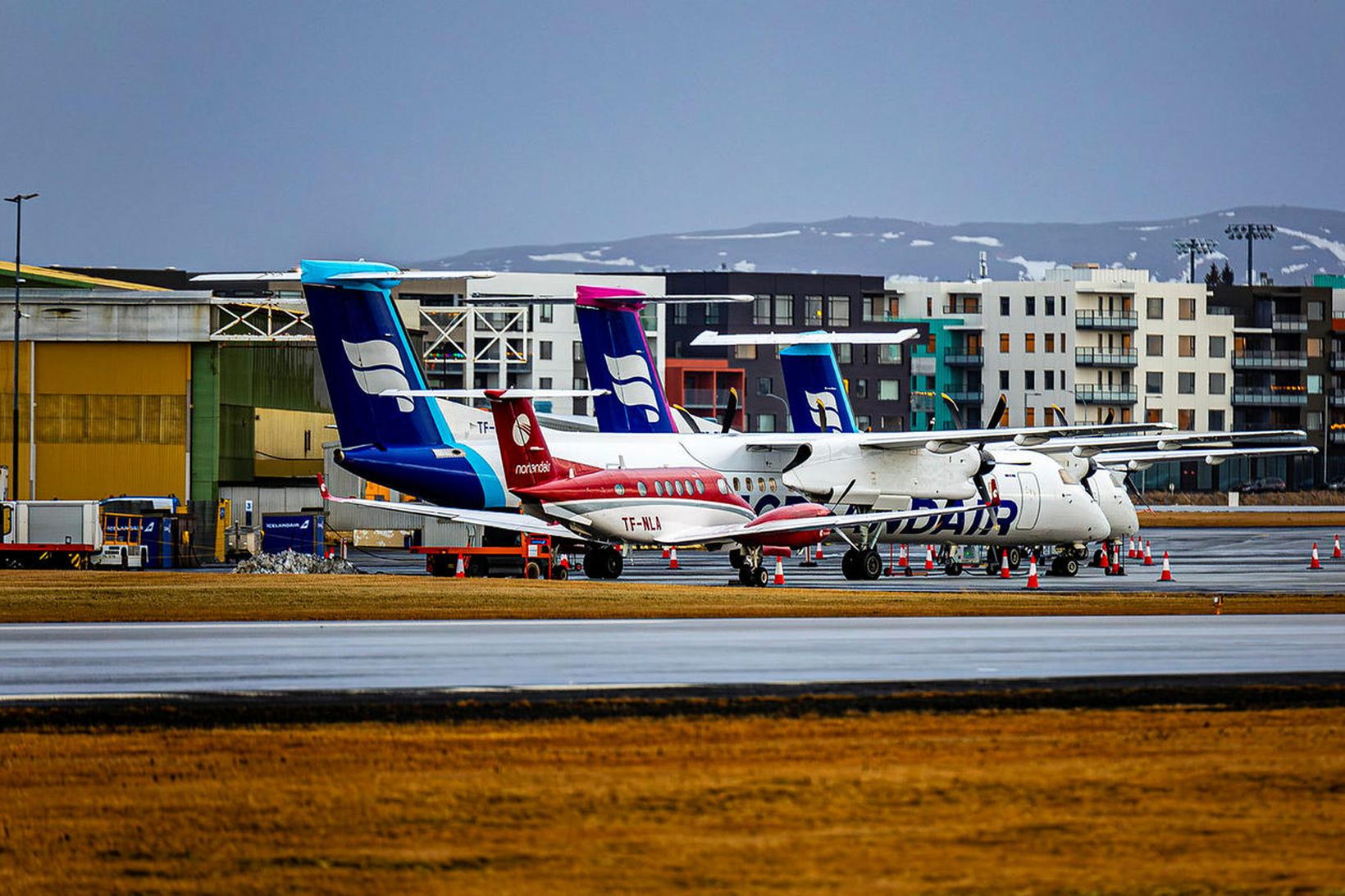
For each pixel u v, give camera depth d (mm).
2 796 69125
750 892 55844
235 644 120312
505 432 190625
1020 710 89688
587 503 194500
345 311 197500
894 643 122750
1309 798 69188
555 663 108688
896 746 79812
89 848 61438
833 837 62812
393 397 199000
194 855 60500
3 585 172500
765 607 154250
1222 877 57625
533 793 69812
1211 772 74062
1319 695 94938
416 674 102812
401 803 68062
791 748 79312
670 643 122000
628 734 82500
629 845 61656
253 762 75500
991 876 57750
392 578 192375
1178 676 102688
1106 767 75062
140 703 90250
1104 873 58062
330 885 56812
